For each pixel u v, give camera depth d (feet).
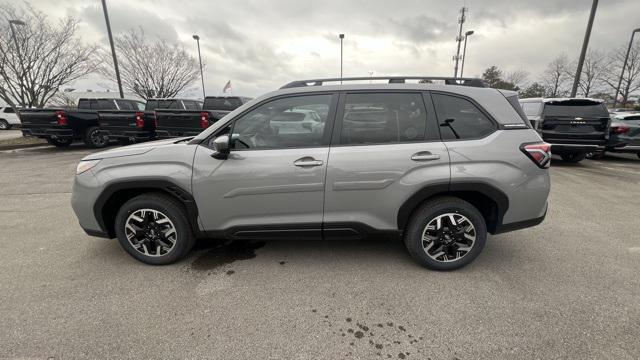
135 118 34.45
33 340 7.02
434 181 9.06
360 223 9.50
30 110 35.17
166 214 9.78
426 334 7.23
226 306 8.22
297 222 9.52
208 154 9.35
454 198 9.46
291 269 10.02
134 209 9.85
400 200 9.27
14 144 38.96
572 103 27.50
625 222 14.03
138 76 70.64
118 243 11.90
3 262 10.46
